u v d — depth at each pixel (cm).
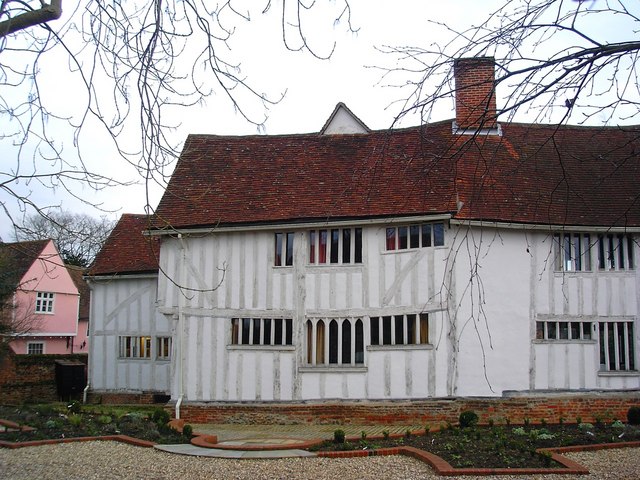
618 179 1677
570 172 1691
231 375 1611
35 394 2275
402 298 1535
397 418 1497
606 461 971
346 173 1720
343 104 1902
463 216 1482
